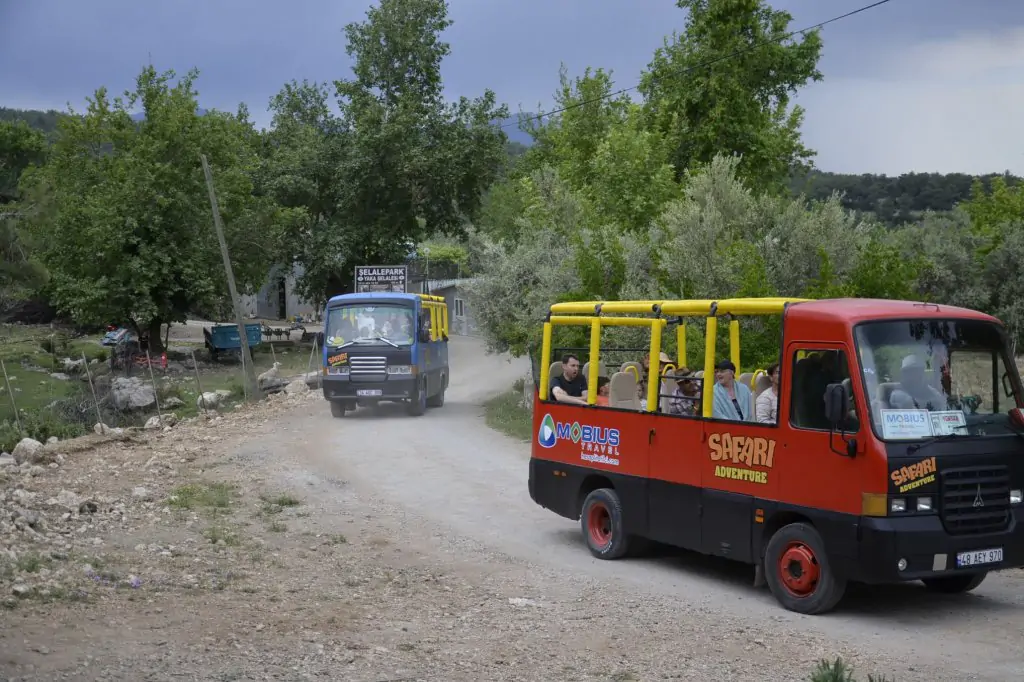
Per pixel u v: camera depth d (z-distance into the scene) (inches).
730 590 411.2
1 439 1005.8
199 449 839.1
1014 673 295.0
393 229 2539.4
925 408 356.8
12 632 313.6
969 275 1155.3
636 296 839.7
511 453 813.9
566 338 565.9
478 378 1626.5
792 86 1697.8
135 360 1882.4
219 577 417.1
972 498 352.8
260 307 4143.7
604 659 312.3
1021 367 450.0
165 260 2057.1
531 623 357.1
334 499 629.6
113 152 2193.7
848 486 351.3
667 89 1647.4
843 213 799.1
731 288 770.2
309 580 422.0
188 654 303.1
